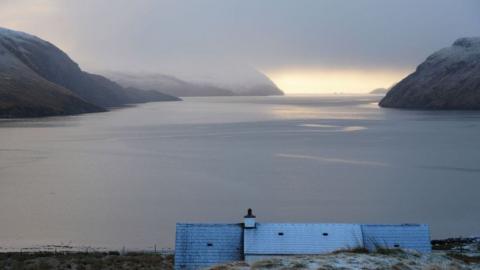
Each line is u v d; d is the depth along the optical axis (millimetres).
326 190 88562
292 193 86188
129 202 80062
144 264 44844
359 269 26375
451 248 50000
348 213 72750
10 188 89188
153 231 64375
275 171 107375
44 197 82875
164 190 88750
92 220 69250
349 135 179000
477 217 70312
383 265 27359
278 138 171000
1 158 122375
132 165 115312
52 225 66750
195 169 110312
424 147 143375
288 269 26438
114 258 47375
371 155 129500
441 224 67062
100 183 94625
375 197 82938
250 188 90375
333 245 36156
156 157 127688
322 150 139500
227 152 136500
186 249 35812
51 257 47844
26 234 62500
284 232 36531
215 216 71688
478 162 116125
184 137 174250
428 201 80000
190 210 75062
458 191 86875
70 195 84438
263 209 75250
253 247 35562
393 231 37688
